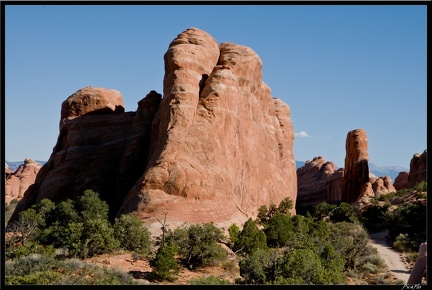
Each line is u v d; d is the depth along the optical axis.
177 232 31.73
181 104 47.72
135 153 55.78
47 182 57.22
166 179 42.56
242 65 55.84
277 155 67.44
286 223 39.75
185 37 53.72
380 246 44.00
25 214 38.78
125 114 60.56
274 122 72.00
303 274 23.53
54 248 31.69
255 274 23.83
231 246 36.06
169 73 50.31
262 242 34.97
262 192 59.75
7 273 24.31
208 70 52.53
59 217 41.91
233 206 46.34
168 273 26.56
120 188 54.28
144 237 33.19
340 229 48.34
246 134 55.47
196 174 43.44
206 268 30.19
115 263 29.25
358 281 28.28
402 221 49.62
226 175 46.44
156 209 40.91
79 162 57.56
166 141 45.47
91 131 59.47
